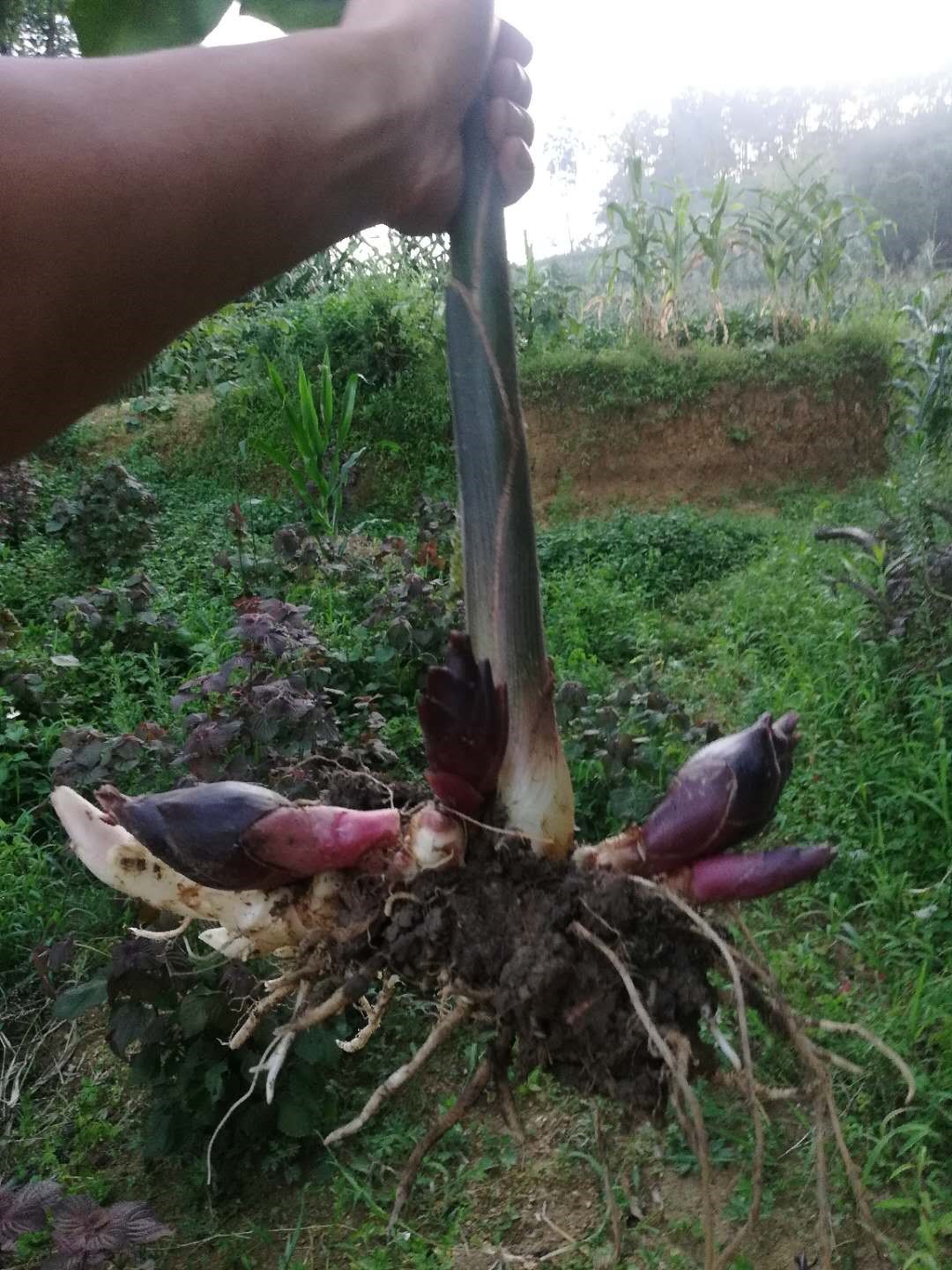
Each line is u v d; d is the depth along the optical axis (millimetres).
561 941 971
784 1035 1062
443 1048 2631
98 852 1055
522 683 1022
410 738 3822
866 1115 2260
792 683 4098
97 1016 2926
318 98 715
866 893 2916
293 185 698
